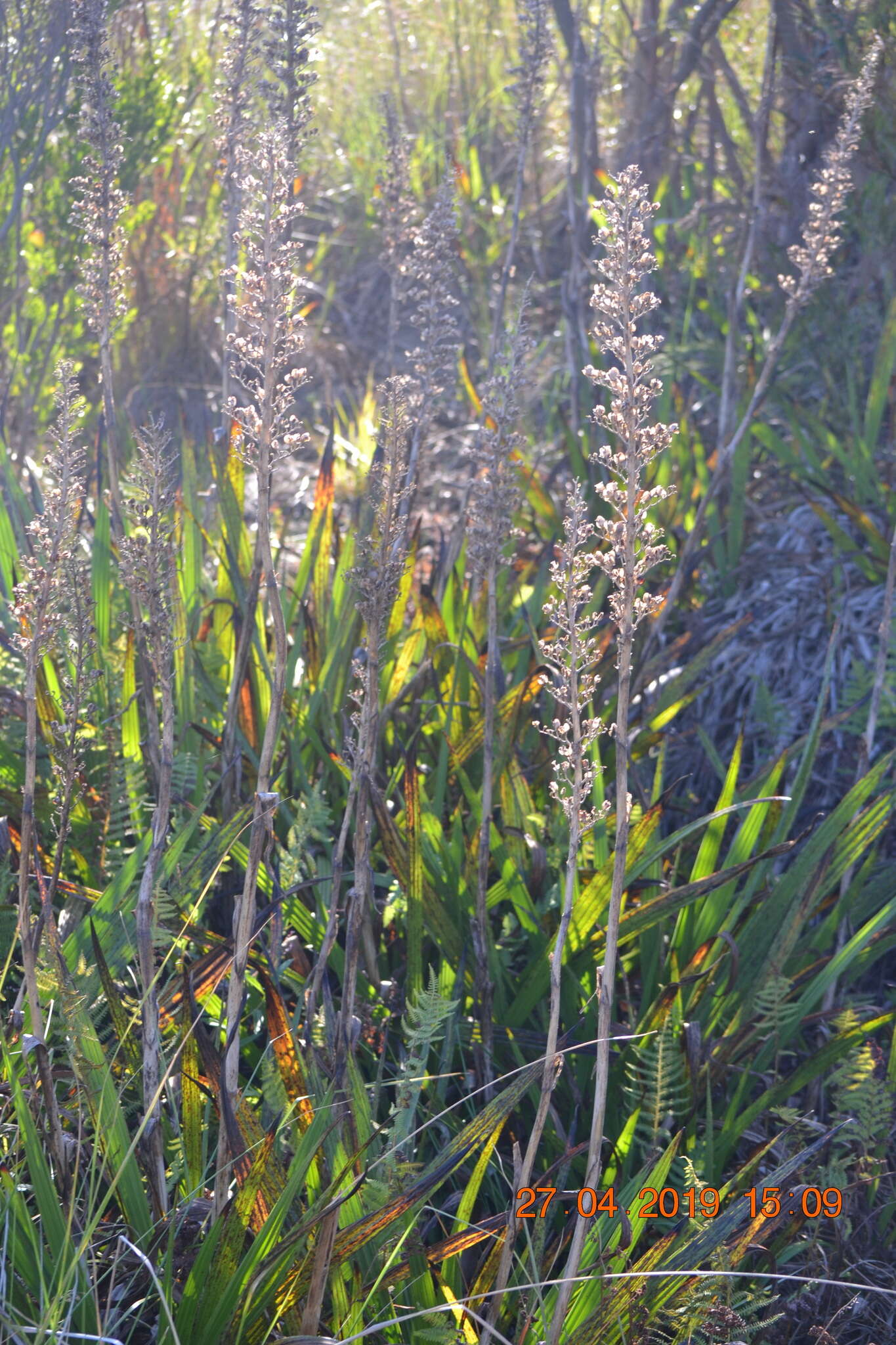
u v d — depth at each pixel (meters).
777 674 3.65
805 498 4.06
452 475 4.77
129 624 1.68
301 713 2.75
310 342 5.81
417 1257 1.65
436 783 2.58
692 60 4.82
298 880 2.29
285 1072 1.76
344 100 7.14
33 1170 1.54
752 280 4.78
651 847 2.35
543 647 1.48
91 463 3.39
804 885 2.29
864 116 3.92
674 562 3.82
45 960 1.75
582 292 4.38
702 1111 2.17
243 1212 1.51
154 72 4.41
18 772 2.53
